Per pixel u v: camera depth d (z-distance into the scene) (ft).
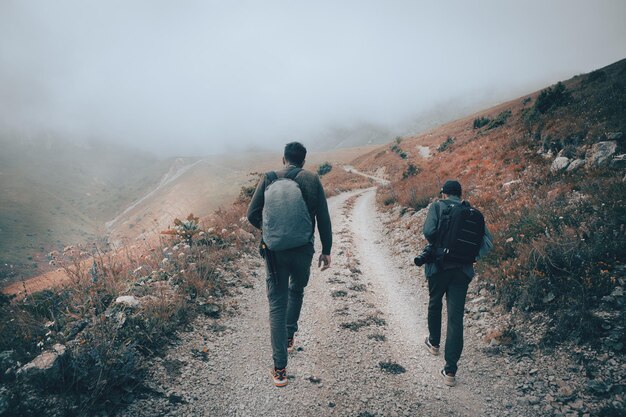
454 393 11.42
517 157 39.88
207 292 16.58
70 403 8.81
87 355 9.86
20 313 11.62
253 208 10.58
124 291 14.37
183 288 15.93
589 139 31.19
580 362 11.67
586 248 15.76
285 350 10.65
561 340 12.85
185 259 19.34
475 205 31.94
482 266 19.52
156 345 12.04
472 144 63.57
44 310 12.32
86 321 11.70
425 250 12.21
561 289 14.74
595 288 13.89
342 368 12.60
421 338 15.07
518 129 50.65
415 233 33.24
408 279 23.20
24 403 8.39
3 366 9.31
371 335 15.01
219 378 11.41
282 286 10.34
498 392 11.35
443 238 11.82
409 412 10.53
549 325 13.70
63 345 10.00
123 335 11.57
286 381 10.67
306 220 9.87
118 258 18.28
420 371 12.57
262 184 10.55
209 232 24.56
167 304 13.92
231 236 26.22
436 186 45.78
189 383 10.89
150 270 17.72
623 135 28.60
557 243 16.30
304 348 13.82
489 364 12.89
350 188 127.03
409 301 19.47
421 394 11.35
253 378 11.69
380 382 11.91
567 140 34.32
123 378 9.98
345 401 10.92
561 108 46.06
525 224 20.97
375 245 33.35
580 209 19.84
